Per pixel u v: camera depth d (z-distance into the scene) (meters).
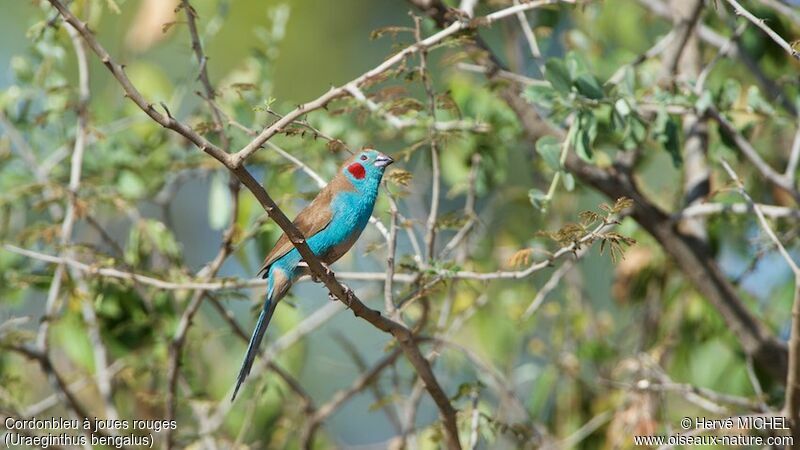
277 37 12.89
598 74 12.62
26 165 12.62
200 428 11.98
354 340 19.59
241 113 12.05
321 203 10.11
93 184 11.91
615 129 10.20
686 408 12.79
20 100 12.48
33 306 16.03
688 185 12.34
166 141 12.95
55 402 11.86
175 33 13.13
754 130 12.48
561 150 9.87
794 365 9.25
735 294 11.61
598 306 17.14
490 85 11.51
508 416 12.25
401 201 14.05
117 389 13.15
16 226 13.31
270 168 12.29
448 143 12.34
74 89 12.09
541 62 11.81
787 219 12.02
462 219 11.12
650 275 13.20
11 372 12.66
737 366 12.42
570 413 12.84
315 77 19.52
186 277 10.94
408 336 8.73
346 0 19.89
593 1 9.84
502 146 12.97
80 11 11.80
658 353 12.42
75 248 10.98
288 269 9.92
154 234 11.91
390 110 10.22
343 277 10.45
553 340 13.38
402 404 13.25
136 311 12.14
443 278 9.41
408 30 9.55
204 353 13.44
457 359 13.21
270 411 12.73
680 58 12.43
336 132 12.62
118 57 15.23
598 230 8.29
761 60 13.38
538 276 15.43
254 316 11.38
